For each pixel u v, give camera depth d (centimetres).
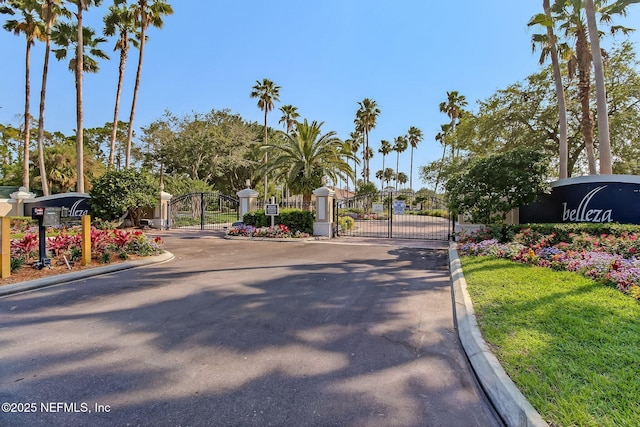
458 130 2220
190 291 584
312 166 1816
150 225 1894
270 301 526
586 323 370
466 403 263
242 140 3888
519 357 304
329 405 256
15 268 683
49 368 311
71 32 2022
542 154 1032
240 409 250
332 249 1135
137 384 285
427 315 465
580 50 1327
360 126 4841
